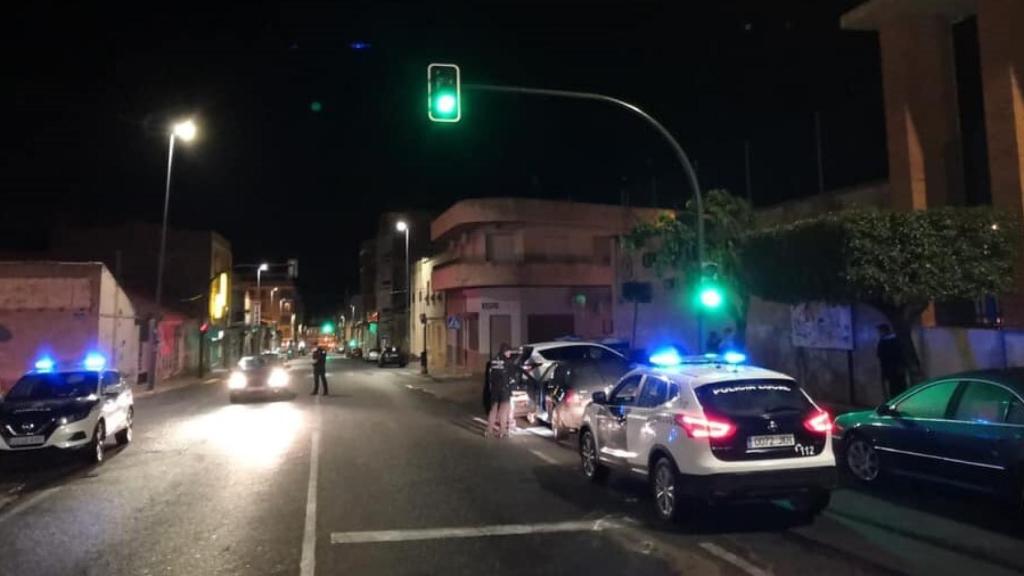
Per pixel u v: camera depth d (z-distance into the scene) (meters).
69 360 33.50
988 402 8.46
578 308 43.97
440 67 15.09
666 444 8.54
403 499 9.88
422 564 6.98
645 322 29.36
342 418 20.25
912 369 14.29
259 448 14.73
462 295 47.22
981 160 22.22
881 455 9.80
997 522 8.34
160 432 17.89
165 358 47.66
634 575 6.59
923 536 7.81
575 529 8.27
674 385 8.87
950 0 18.67
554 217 43.12
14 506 10.11
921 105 19.48
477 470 12.09
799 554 7.20
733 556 7.15
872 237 13.70
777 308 20.61
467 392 30.16
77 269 34.03
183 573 6.80
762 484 8.02
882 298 14.06
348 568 6.89
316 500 9.86
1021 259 14.82
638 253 29.92
